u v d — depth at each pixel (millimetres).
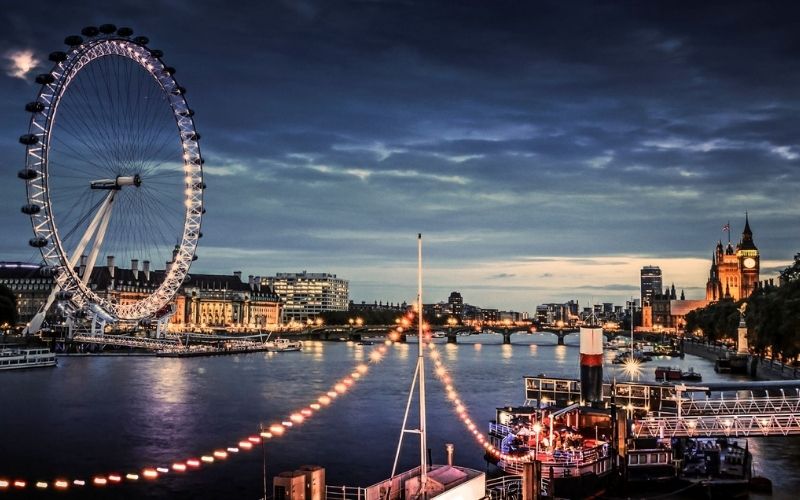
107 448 95125
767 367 174375
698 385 82375
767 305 167625
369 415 120625
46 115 163250
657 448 72000
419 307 50500
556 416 72938
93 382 170750
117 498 72938
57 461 87875
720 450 75500
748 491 69000
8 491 74812
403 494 49906
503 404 133125
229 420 117062
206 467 84750
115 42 172250
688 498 67062
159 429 108625
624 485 68062
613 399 82562
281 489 44312
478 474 52219
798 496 68250
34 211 162125
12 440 99250
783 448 88625
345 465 85938
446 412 123312
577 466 65125
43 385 163000
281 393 152750
